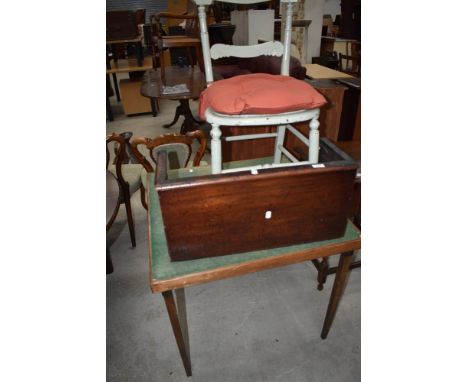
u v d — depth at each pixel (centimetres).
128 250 161
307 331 119
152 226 91
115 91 423
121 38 293
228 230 74
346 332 119
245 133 168
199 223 71
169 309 83
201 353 112
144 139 129
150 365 109
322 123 181
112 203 101
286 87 86
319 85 178
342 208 79
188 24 274
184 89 213
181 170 116
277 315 126
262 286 139
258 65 247
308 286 139
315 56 353
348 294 134
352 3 346
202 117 94
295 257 81
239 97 81
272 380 104
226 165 126
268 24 300
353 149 128
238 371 106
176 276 73
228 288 138
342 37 371
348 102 178
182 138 131
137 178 153
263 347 114
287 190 71
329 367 107
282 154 134
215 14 343
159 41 228
